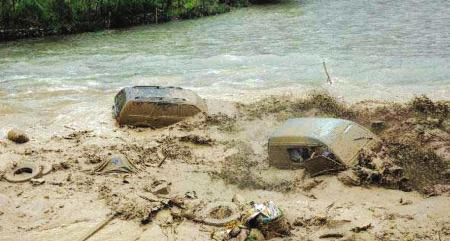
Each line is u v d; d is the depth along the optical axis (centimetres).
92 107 2036
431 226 1066
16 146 1625
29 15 3666
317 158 1327
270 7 4994
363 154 1330
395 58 2784
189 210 1174
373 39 3291
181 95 1838
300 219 1123
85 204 1234
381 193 1237
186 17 4447
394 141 1520
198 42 3375
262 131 1731
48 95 2219
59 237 1095
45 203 1240
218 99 2073
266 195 1262
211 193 1291
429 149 1475
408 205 1168
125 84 2400
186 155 1541
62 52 3105
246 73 2556
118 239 1089
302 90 2241
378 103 2022
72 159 1505
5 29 3491
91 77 2525
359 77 2434
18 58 2938
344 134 1369
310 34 3525
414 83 2327
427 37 3291
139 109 1764
